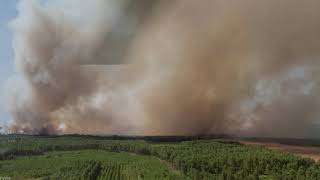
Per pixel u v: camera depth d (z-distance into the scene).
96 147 149.88
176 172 102.00
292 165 88.50
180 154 109.94
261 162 91.00
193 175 90.12
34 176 100.62
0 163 119.44
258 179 83.94
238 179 85.25
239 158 94.75
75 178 95.44
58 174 101.06
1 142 146.38
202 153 108.44
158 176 96.44
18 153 137.88
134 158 130.12
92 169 107.06
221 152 107.44
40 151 142.38
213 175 89.44
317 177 80.19
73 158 128.62
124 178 100.94
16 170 108.12
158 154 129.75
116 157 132.25
